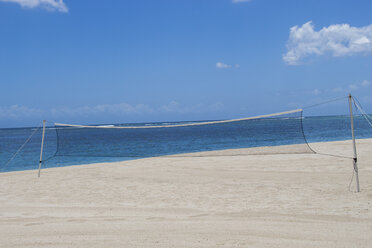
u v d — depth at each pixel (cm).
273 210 567
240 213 552
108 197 749
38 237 445
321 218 495
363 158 1204
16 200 748
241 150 1756
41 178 1072
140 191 804
